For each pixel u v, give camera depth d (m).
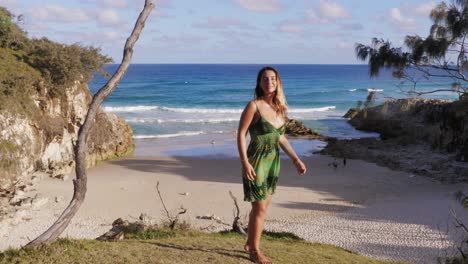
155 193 25.55
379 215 21.98
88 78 34.72
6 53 31.14
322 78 158.50
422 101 47.97
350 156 36.91
